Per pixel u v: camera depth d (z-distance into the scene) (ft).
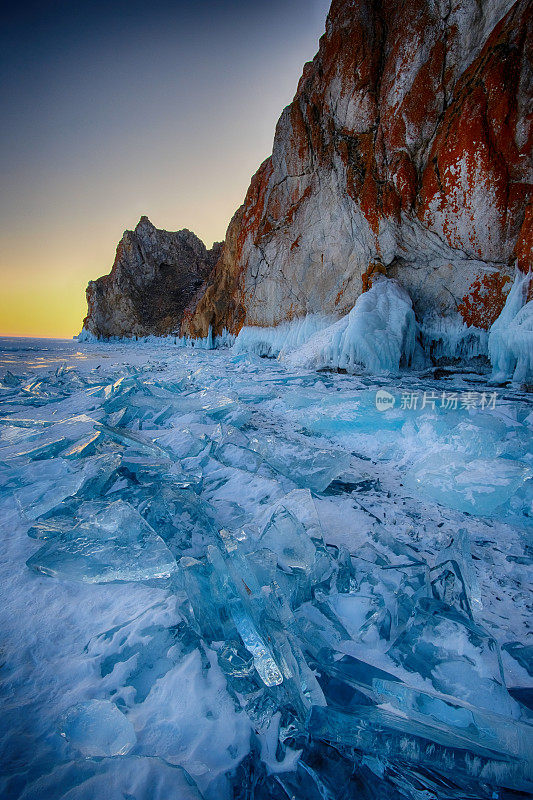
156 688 3.98
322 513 8.52
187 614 4.83
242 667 4.04
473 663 4.16
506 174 25.05
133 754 3.33
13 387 24.26
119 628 4.72
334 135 37.29
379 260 34.04
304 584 5.34
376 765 3.23
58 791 2.82
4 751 3.26
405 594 5.18
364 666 4.20
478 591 5.65
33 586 5.63
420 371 29.63
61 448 10.99
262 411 19.29
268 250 47.80
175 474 9.39
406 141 30.53
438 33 28.73
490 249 27.12
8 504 8.24
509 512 8.46
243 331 53.62
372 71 34.04
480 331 28.73
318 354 34.14
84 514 7.33
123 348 81.00
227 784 3.14
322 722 3.44
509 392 19.84
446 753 3.05
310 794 3.08
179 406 16.60
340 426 15.47
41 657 4.41
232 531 6.61
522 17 23.79
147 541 5.97
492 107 24.70
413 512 8.71
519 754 3.04
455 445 11.91
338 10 36.32
